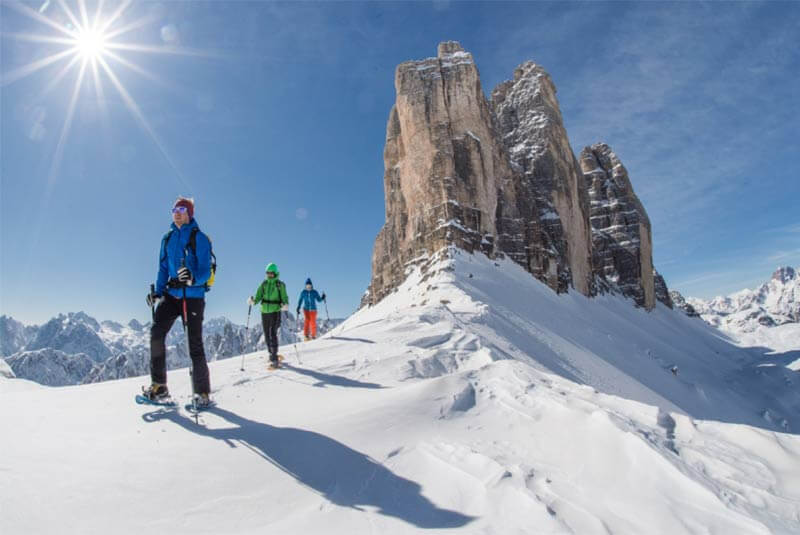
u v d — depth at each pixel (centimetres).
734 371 5934
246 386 707
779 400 4694
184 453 429
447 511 320
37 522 304
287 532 298
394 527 300
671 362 4722
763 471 360
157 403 595
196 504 337
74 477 375
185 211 612
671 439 418
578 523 291
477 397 553
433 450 416
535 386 564
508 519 301
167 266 613
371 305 5288
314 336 1702
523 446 423
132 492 352
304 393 662
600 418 432
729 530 283
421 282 3622
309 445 436
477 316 1966
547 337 2567
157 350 607
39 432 482
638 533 281
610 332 4434
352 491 356
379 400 556
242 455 423
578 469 369
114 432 487
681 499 316
